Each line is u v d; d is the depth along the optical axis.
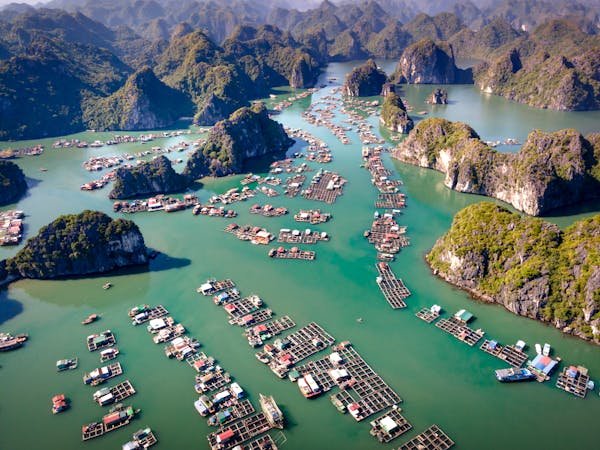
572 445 117.00
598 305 143.62
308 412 127.25
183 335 156.88
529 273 156.38
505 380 134.75
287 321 161.62
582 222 163.25
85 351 152.38
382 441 118.31
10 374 144.00
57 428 126.06
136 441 120.56
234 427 123.06
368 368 140.50
